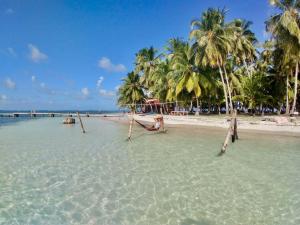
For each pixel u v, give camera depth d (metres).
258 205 7.80
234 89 45.81
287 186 9.38
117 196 8.69
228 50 34.22
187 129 28.62
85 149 17.45
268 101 42.19
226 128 27.70
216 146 17.59
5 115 69.69
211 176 10.70
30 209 7.73
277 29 28.98
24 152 16.38
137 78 64.06
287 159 13.45
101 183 10.03
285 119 24.78
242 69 48.19
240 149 16.28
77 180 10.43
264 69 43.47
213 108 61.22
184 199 8.34
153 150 16.72
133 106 67.19
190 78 37.72
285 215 7.15
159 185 9.70
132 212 7.47
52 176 10.99
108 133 27.81
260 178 10.34
